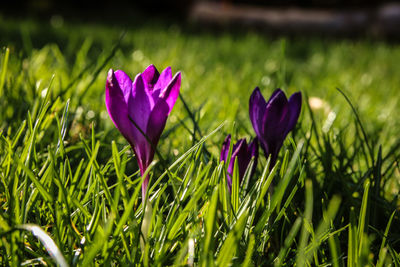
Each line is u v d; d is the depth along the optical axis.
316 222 0.53
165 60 1.23
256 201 0.49
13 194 0.48
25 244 0.49
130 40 1.79
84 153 0.55
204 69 1.27
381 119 0.85
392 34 2.55
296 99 0.50
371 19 2.62
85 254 0.46
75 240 0.48
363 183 0.56
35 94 0.63
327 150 0.57
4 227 0.45
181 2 4.39
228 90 0.91
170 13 4.59
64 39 1.75
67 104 0.52
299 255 0.45
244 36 2.45
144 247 0.47
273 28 2.70
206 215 0.48
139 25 3.18
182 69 1.13
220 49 1.78
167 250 0.49
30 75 0.79
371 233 0.52
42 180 0.50
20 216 0.49
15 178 0.48
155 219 0.50
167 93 0.46
